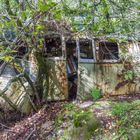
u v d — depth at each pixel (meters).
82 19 3.65
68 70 4.71
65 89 4.45
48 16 3.38
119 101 4.18
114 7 3.70
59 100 4.42
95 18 3.66
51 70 4.45
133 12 3.66
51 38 4.53
